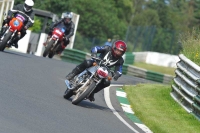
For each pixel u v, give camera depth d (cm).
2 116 3098
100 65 4212
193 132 3969
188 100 4722
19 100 3709
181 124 4206
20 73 5050
